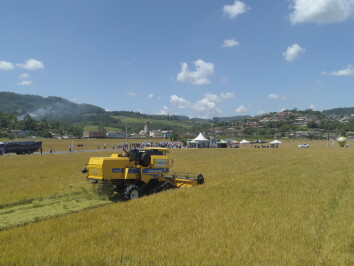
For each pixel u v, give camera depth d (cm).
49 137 15362
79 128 18200
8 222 992
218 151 5716
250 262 653
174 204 1147
